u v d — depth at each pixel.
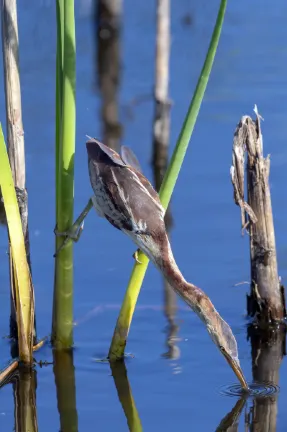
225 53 22.44
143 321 12.83
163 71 19.27
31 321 11.51
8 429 10.44
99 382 11.38
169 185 10.98
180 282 10.63
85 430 10.34
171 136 19.14
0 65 20.80
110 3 25.02
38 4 25.02
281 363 11.77
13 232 11.05
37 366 11.74
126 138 19.00
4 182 10.80
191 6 25.80
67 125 10.87
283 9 25.20
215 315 10.51
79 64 23.08
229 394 10.97
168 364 11.73
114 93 21.22
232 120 18.69
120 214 10.97
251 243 12.56
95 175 11.22
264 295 12.55
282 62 21.70
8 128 11.41
